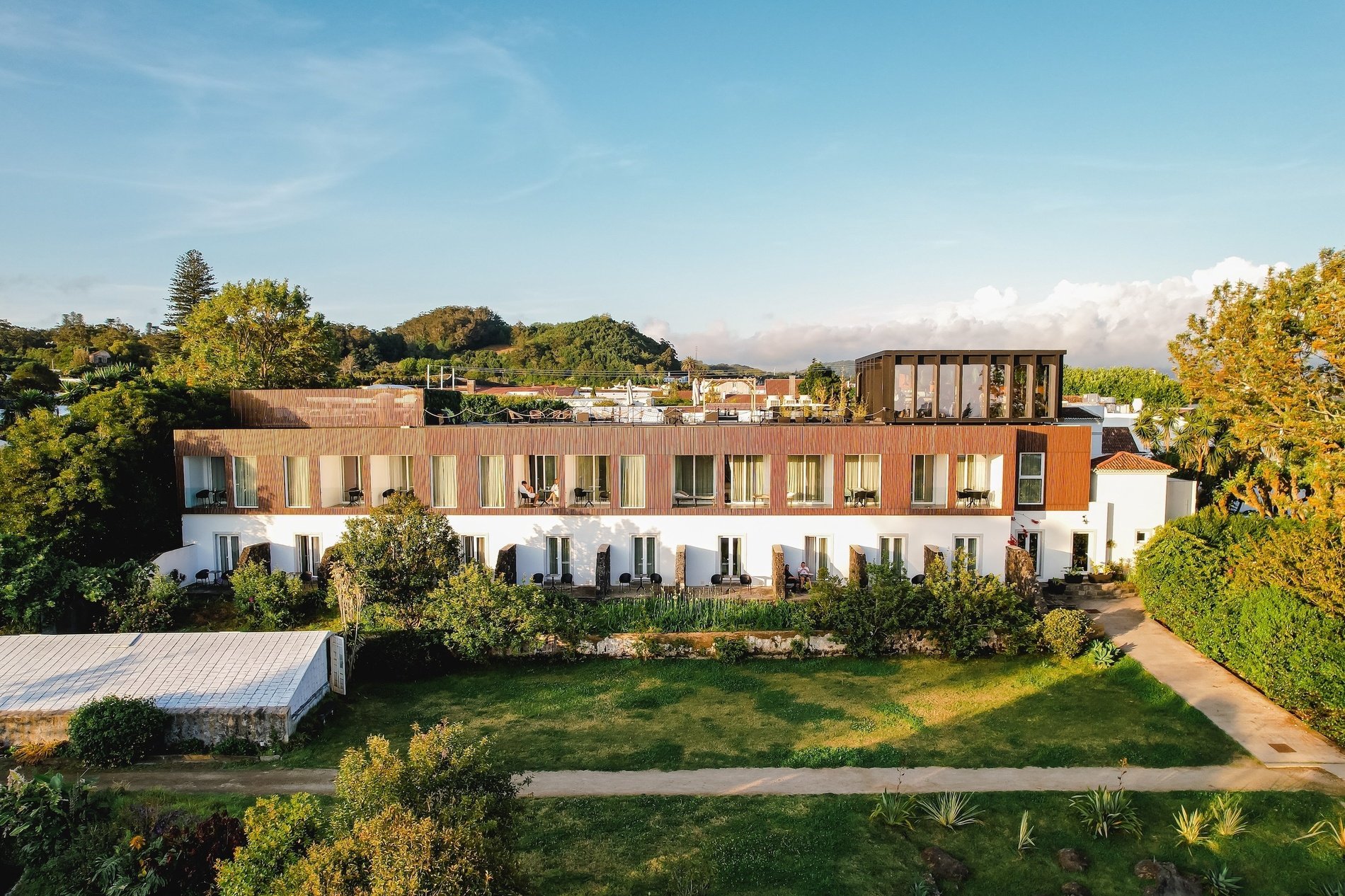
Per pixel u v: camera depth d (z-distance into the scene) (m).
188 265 82.94
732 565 32.47
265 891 11.19
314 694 21.67
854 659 26.17
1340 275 25.72
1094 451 38.22
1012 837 15.52
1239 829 15.45
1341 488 24.56
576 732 20.80
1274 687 21.16
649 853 14.97
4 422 41.53
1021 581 29.23
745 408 51.72
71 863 14.00
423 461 32.31
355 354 116.31
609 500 32.53
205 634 22.59
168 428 33.53
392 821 9.51
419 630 24.95
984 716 21.59
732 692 23.45
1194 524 29.45
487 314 167.62
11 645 22.00
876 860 14.80
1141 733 20.30
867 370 41.47
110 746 18.61
